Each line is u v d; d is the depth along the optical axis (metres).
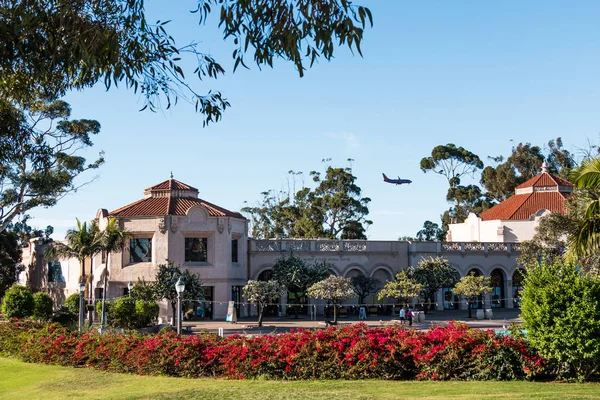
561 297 17.09
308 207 81.38
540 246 46.41
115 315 35.91
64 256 47.25
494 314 53.97
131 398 15.56
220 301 49.34
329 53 9.77
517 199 66.81
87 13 11.84
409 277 52.44
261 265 53.91
